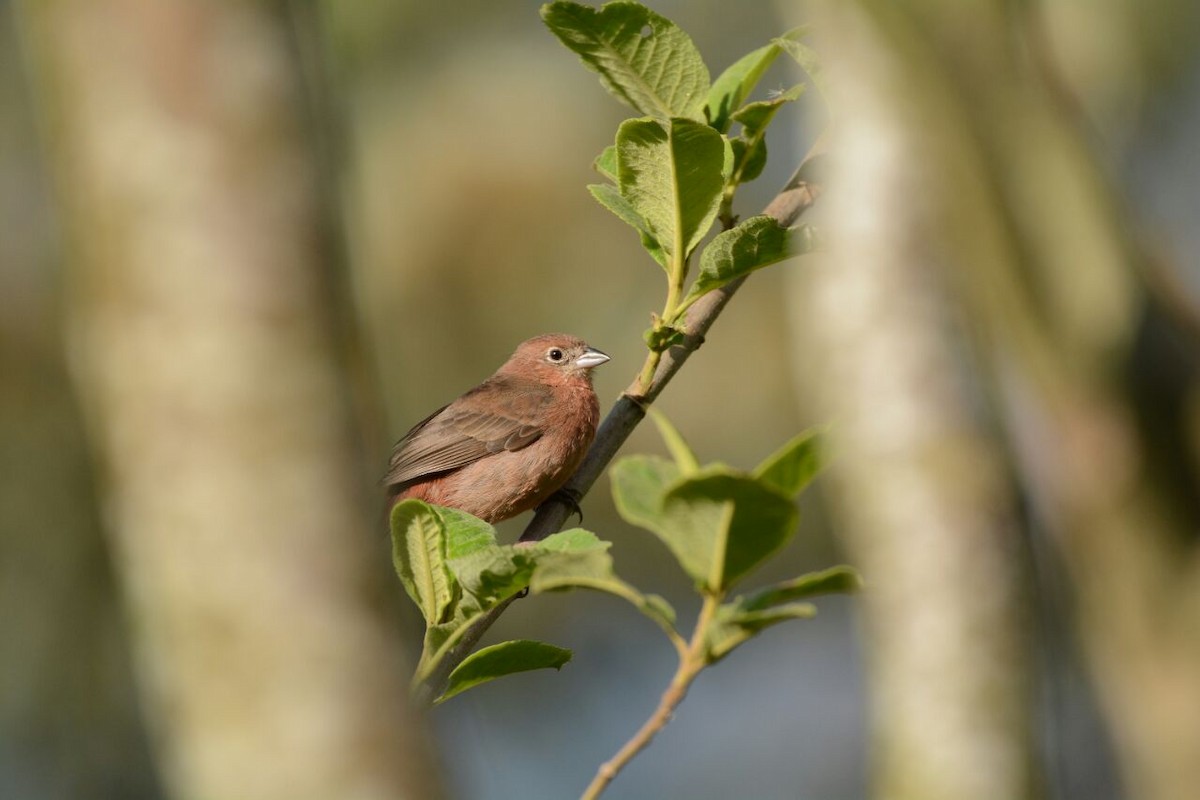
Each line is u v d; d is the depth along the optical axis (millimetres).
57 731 17953
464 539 6242
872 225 13039
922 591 12977
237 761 7117
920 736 12648
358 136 19375
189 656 7348
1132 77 17031
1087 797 16594
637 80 7102
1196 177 17031
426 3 19828
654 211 7012
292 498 7602
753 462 20844
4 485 18203
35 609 17984
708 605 5582
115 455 7840
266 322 7871
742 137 7539
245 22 8336
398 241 20094
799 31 7492
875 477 13336
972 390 13125
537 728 23062
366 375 8211
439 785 7156
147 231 7910
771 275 21172
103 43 8062
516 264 20281
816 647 27859
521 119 20406
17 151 19391
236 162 8062
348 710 7160
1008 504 13109
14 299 19156
